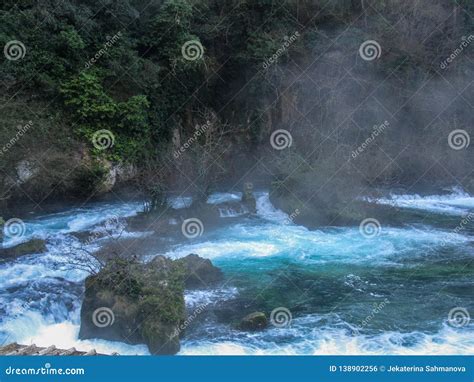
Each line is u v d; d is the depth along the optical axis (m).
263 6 20.81
